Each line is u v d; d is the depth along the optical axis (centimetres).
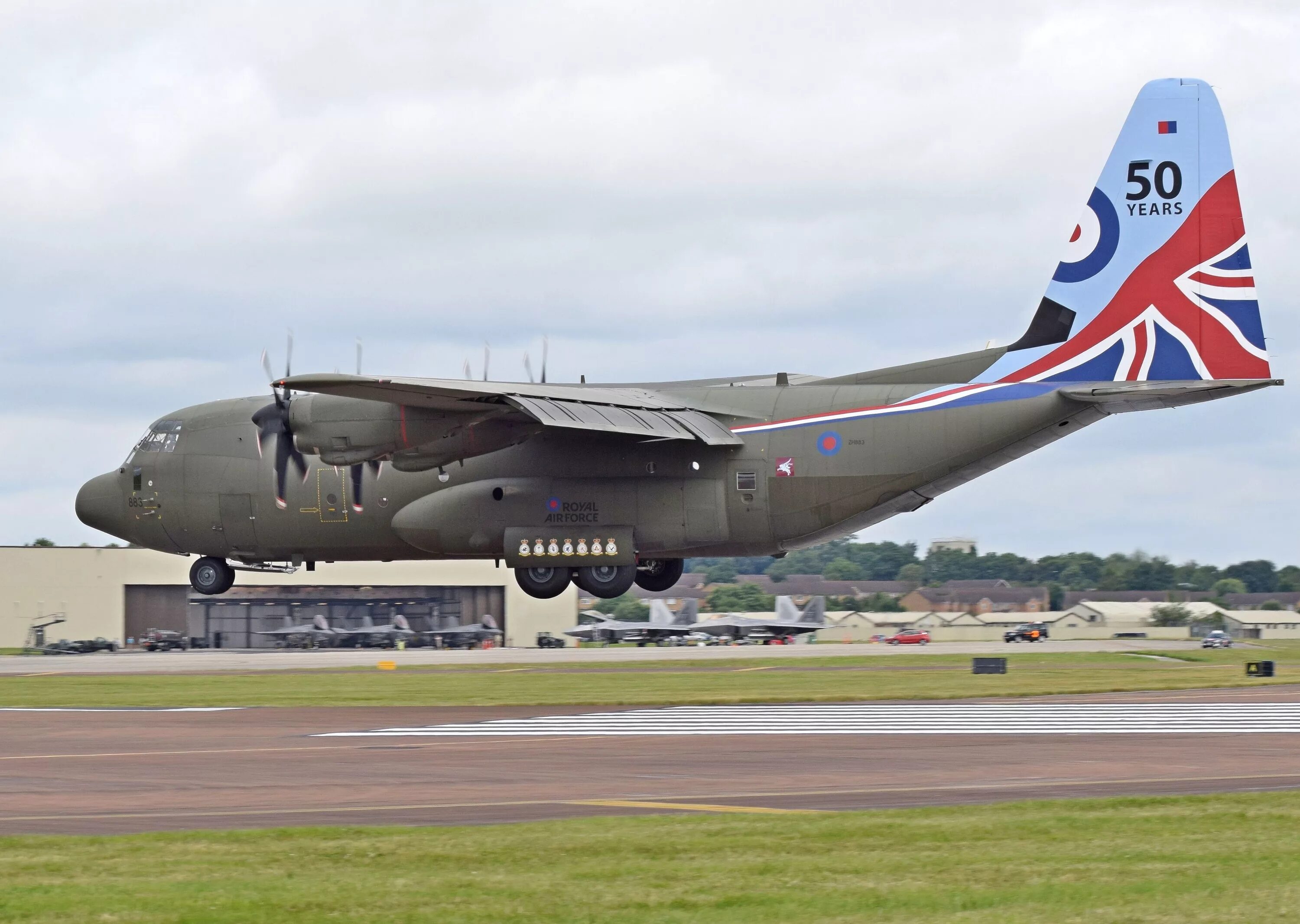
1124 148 6606
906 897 2100
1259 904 2052
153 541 7500
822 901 2080
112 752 3984
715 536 6675
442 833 2603
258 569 7519
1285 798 2989
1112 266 6562
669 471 6694
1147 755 3762
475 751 3975
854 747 4009
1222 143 6525
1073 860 2356
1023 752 3872
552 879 2225
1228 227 6494
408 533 6950
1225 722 4738
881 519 6800
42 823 2747
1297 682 7156
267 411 6938
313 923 1967
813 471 6575
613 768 3566
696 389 6981
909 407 6575
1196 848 2456
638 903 2067
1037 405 6475
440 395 5912
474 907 2048
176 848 2480
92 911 2036
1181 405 6581
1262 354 6419
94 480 7644
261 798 3061
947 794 3086
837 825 2688
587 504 6738
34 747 4109
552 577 6981
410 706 5650
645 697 6059
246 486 7200
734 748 4003
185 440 7369
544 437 6825
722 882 2200
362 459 6450
